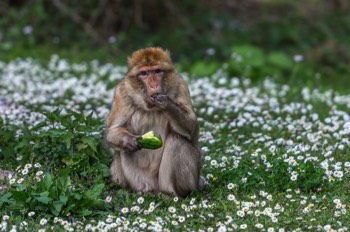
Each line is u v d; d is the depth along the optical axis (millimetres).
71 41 24281
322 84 21406
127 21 25234
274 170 11344
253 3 27719
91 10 25141
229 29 25641
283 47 25188
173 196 10484
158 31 25141
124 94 10602
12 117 14148
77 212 9953
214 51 24078
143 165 10766
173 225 9461
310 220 9648
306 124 14523
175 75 10445
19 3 25641
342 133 13734
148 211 9984
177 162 10422
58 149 11789
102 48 23547
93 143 11625
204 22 25688
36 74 19922
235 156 12438
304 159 12156
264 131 14188
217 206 10234
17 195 9906
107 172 11438
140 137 10102
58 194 10000
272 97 17734
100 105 16344
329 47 24734
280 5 27844
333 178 11352
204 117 15539
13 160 12156
